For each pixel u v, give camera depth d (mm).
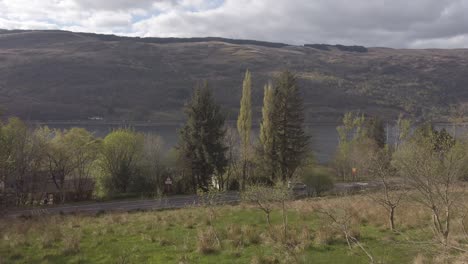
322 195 39594
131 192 48969
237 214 23219
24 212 33656
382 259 12578
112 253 14555
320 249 14148
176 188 51188
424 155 13930
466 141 28875
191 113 52031
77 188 47500
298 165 52156
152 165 51375
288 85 52469
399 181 18641
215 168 51781
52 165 46781
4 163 33094
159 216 23781
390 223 17688
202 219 21500
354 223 17953
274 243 14781
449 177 12039
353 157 58531
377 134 80812
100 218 24531
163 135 127812
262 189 19922
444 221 16578
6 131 38125
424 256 12281
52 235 17203
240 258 13469
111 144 49312
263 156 52406
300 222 19609
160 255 14172
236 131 57969
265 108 52688
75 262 13438
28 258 13922
